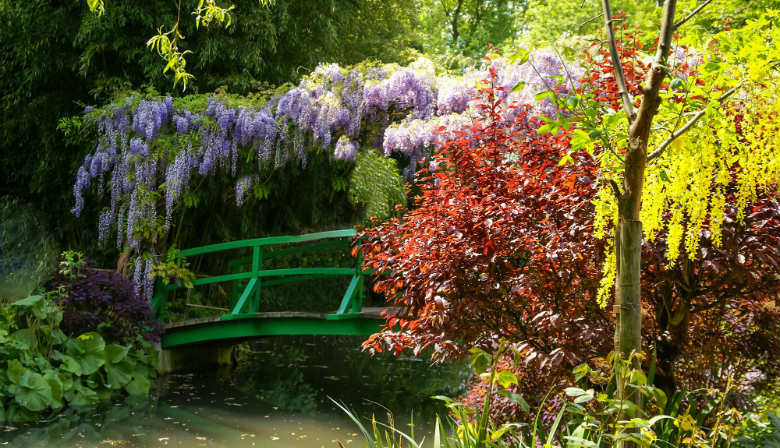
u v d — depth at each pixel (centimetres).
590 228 332
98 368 706
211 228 980
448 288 347
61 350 703
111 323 753
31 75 898
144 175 816
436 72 842
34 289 725
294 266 1120
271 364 965
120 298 773
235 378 841
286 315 772
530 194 363
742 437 356
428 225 372
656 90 204
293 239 800
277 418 643
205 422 618
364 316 741
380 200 930
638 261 215
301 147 855
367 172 934
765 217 326
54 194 953
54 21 879
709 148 220
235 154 843
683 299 369
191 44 946
